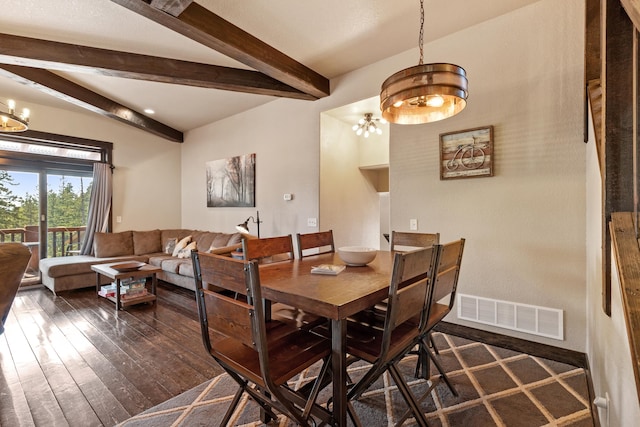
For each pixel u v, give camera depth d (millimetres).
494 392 1946
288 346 1481
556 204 2365
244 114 5086
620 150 1207
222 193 5465
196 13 2398
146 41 2994
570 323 2309
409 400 1543
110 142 5523
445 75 1542
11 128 3605
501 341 2600
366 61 3367
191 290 4535
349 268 1908
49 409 1801
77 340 2764
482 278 2711
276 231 4551
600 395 1623
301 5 2451
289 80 3371
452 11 2533
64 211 5199
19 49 2811
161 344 2682
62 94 4000
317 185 4043
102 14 2580
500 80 2607
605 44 1208
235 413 1760
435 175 2984
